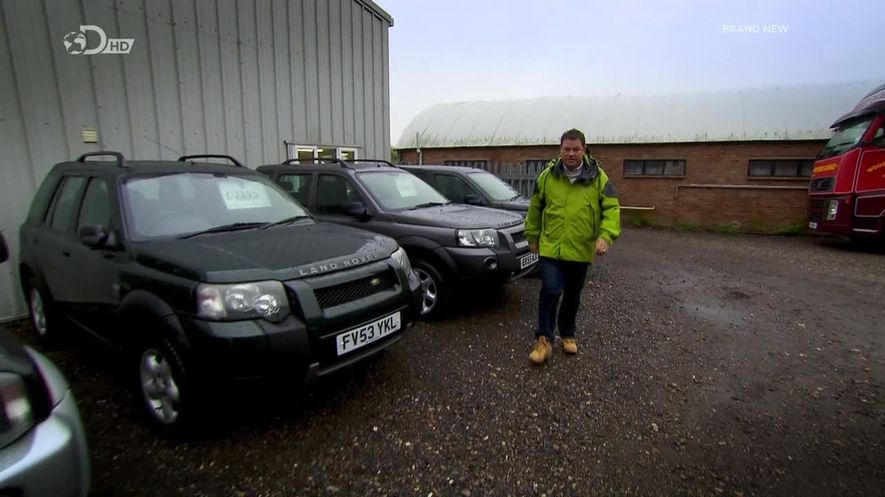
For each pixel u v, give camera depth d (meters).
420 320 4.77
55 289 3.62
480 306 5.29
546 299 3.70
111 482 2.34
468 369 3.67
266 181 4.12
